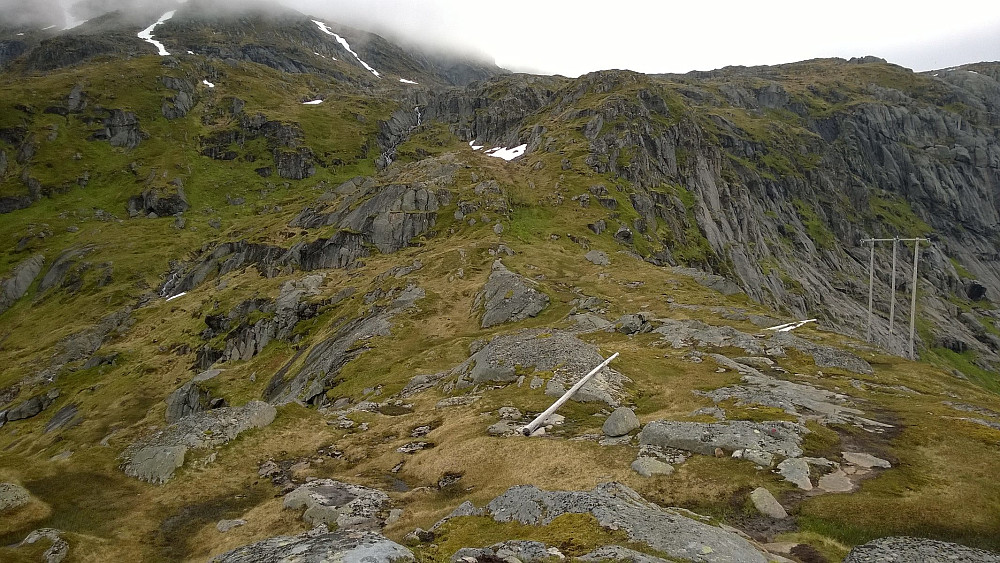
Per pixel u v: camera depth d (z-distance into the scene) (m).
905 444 30.84
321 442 43.41
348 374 74.50
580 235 126.44
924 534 21.75
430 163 178.38
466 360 62.97
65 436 99.44
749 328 68.06
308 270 140.62
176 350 127.75
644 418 38.84
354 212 152.38
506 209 138.75
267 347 112.38
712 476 27.52
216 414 44.88
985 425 32.69
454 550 19.81
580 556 17.81
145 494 35.16
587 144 177.88
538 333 65.81
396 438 42.72
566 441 35.09
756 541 21.67
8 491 33.53
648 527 19.94
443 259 114.12
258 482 36.78
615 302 82.38
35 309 179.00
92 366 131.00
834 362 55.69
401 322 89.06
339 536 19.66
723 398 42.03
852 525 22.58
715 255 159.62
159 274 187.12
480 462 34.00
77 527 31.03
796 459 28.86
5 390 128.75
